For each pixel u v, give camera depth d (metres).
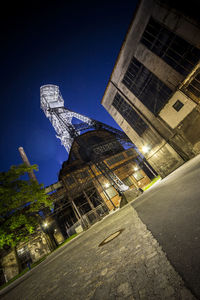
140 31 13.57
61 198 22.36
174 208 3.55
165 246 2.12
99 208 20.80
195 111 12.10
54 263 6.20
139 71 15.25
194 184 4.55
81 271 3.18
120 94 18.36
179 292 1.31
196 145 13.05
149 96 15.38
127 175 26.50
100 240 5.09
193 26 10.11
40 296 3.13
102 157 26.84
